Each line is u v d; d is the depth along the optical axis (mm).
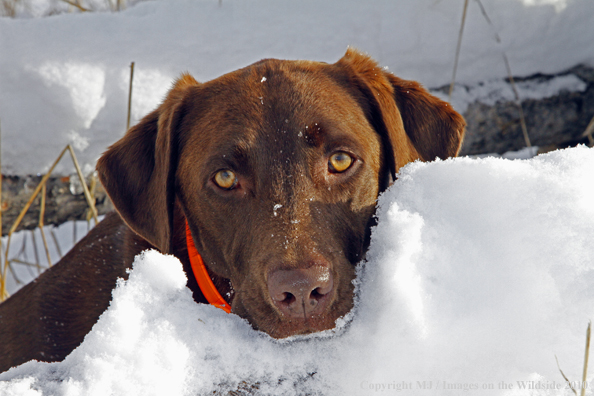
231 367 1552
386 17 4895
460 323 1455
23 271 4910
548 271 1462
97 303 3086
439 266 1521
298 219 2213
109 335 1468
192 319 1553
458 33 4918
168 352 1474
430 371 1484
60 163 4574
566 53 5047
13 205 4598
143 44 4730
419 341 1446
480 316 1456
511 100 4945
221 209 2486
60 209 4754
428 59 4875
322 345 1605
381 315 1512
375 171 2602
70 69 4488
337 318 2016
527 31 4977
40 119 4480
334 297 2059
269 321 2113
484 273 1501
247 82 2662
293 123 2400
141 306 1523
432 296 1486
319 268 2039
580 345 1439
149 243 3100
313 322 2012
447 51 4895
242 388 1551
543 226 1502
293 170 2318
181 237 2996
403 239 1550
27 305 3355
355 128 2551
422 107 3016
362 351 1544
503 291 1470
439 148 3012
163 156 2750
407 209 1645
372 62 3006
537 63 5035
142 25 4879
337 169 2418
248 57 4723
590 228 1481
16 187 4547
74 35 4734
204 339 1538
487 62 4957
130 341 1469
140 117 4531
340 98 2625
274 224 2219
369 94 2764
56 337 3121
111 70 4562
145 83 4559
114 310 1496
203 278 2820
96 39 4715
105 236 3426
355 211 2447
